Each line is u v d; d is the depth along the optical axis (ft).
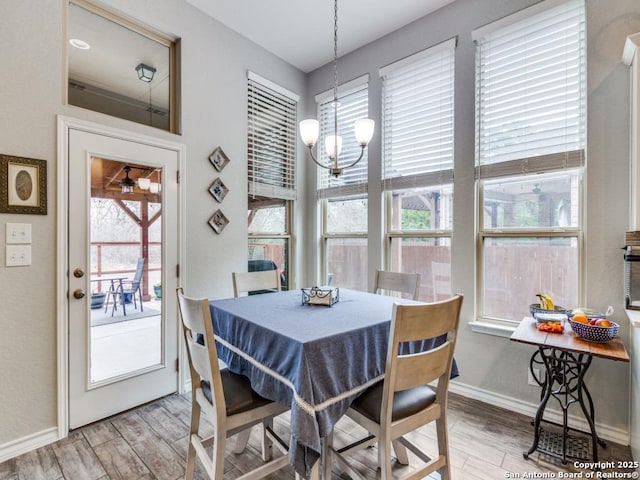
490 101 8.07
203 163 8.98
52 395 6.46
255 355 4.83
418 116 9.35
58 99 6.52
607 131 6.48
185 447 6.31
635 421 5.68
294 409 3.89
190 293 8.70
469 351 8.25
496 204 8.09
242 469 5.74
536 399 7.31
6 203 5.91
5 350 5.95
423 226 9.37
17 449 6.03
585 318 5.74
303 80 12.10
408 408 4.47
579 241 7.02
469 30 8.26
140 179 7.79
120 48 7.71
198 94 8.84
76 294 6.77
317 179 12.01
